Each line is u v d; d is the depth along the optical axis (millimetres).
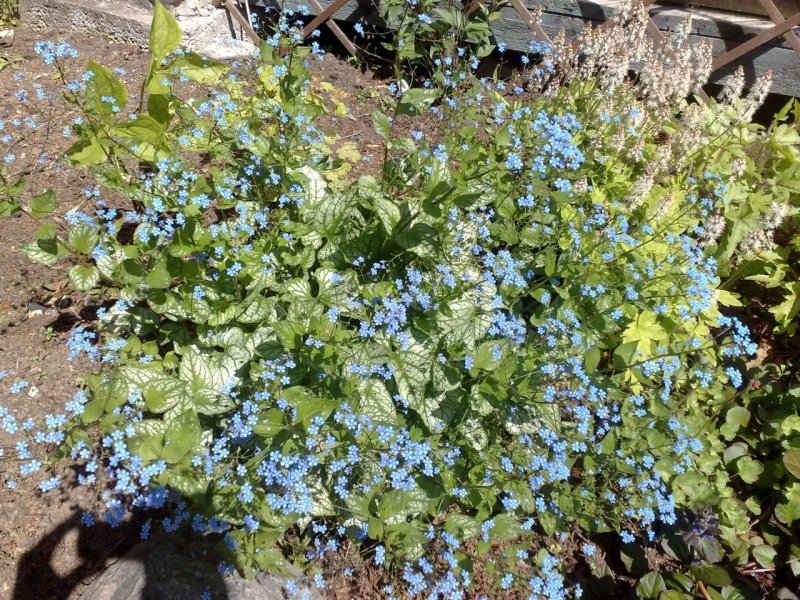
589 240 929
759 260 1054
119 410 670
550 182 959
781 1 1382
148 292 782
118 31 1401
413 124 1290
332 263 838
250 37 1524
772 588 842
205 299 790
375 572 765
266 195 927
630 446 816
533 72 1143
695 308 879
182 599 662
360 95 1318
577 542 845
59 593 718
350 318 838
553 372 772
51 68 1291
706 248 1026
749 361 1085
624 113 1127
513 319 849
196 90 1234
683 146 1077
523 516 790
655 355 869
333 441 715
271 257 822
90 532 755
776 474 892
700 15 1424
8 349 863
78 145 801
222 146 910
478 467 755
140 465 617
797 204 1147
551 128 882
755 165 1170
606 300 885
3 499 751
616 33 1097
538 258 899
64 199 1032
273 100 923
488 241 881
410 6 1265
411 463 688
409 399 744
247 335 781
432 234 774
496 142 926
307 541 745
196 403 718
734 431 913
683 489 820
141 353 794
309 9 1513
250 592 687
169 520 679
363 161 1188
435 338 780
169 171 800
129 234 992
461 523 725
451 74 1108
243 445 755
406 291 820
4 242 967
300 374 745
